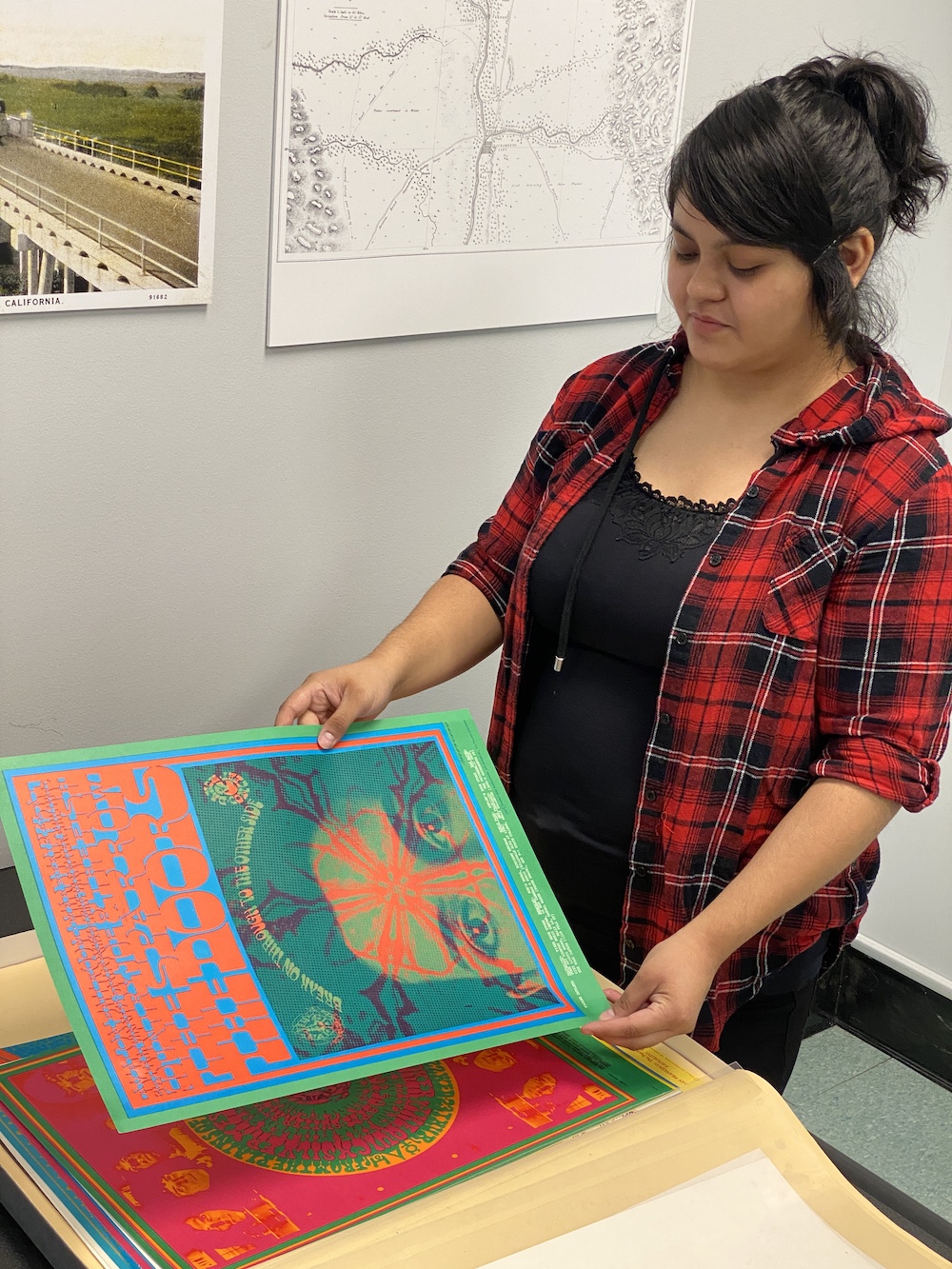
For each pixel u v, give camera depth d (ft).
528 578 4.00
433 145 4.88
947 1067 7.60
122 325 4.35
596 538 3.87
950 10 6.60
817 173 3.17
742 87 5.90
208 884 2.82
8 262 4.00
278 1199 2.48
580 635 3.89
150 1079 2.44
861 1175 2.99
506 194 5.17
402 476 5.33
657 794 3.74
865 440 3.54
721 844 3.70
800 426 3.61
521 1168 2.50
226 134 4.37
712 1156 2.57
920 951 7.68
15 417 4.22
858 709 3.48
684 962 3.11
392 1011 2.77
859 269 3.46
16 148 3.90
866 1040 7.97
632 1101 2.87
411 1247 2.25
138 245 4.26
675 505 3.77
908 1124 7.18
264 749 3.18
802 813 3.41
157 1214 2.41
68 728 4.70
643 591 3.73
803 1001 4.15
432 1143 2.68
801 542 3.54
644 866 3.81
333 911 2.91
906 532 3.43
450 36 4.77
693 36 5.63
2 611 4.40
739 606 3.59
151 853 2.82
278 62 4.39
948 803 7.43
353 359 5.00
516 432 5.66
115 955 2.62
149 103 4.13
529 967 3.02
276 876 2.92
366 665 3.80
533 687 4.13
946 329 7.17
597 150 5.40
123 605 4.69
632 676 3.83
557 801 3.99
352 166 4.69
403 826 3.18
